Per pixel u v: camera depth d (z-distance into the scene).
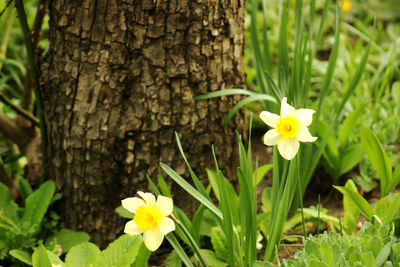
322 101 2.07
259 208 2.26
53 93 2.07
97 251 1.92
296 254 1.82
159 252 2.11
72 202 2.12
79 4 2.00
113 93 2.03
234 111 2.04
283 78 2.08
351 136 2.27
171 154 2.07
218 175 1.81
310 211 2.01
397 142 2.63
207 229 2.08
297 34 2.05
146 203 1.75
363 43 3.96
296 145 1.74
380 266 1.80
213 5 2.01
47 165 2.14
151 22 2.00
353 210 2.04
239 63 2.10
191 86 2.04
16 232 2.02
